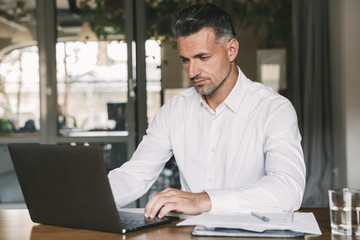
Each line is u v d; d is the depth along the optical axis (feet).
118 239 3.92
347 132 12.60
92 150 3.99
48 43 13.67
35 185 4.55
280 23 13.52
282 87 13.51
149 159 6.12
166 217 4.61
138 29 13.69
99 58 13.69
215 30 5.31
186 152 6.18
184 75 13.66
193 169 6.13
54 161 4.29
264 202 4.48
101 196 4.07
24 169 4.58
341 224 3.92
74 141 13.67
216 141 6.01
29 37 13.74
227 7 13.61
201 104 6.13
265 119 5.70
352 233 3.90
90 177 4.07
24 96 13.76
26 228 4.55
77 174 4.15
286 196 4.53
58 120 13.74
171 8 13.67
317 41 13.25
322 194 13.09
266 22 13.56
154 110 13.71
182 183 6.38
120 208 5.39
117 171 5.65
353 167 12.57
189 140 6.18
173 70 13.67
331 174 13.15
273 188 4.54
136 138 13.74
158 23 13.69
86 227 4.34
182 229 4.20
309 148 13.21
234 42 5.61
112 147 13.69
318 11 13.25
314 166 13.17
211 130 6.04
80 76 13.73
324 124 13.21
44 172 4.42
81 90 13.71
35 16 13.71
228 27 5.43
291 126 5.39
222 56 5.43
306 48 13.29
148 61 13.70
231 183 5.88
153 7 13.70
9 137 13.69
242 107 5.92
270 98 5.82
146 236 3.97
